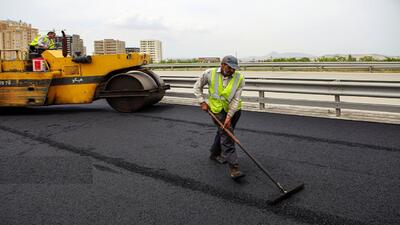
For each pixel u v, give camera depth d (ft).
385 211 10.35
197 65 85.87
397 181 12.46
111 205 11.07
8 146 17.79
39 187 12.51
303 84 24.32
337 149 16.20
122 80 26.63
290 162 14.66
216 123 13.66
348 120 21.94
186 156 15.78
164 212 10.55
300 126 20.70
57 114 26.78
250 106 27.78
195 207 10.84
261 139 18.10
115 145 17.69
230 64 12.86
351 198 11.23
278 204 10.94
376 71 65.00
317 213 10.32
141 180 13.07
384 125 20.35
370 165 14.08
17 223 10.04
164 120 23.47
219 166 14.46
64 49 26.81
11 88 26.35
